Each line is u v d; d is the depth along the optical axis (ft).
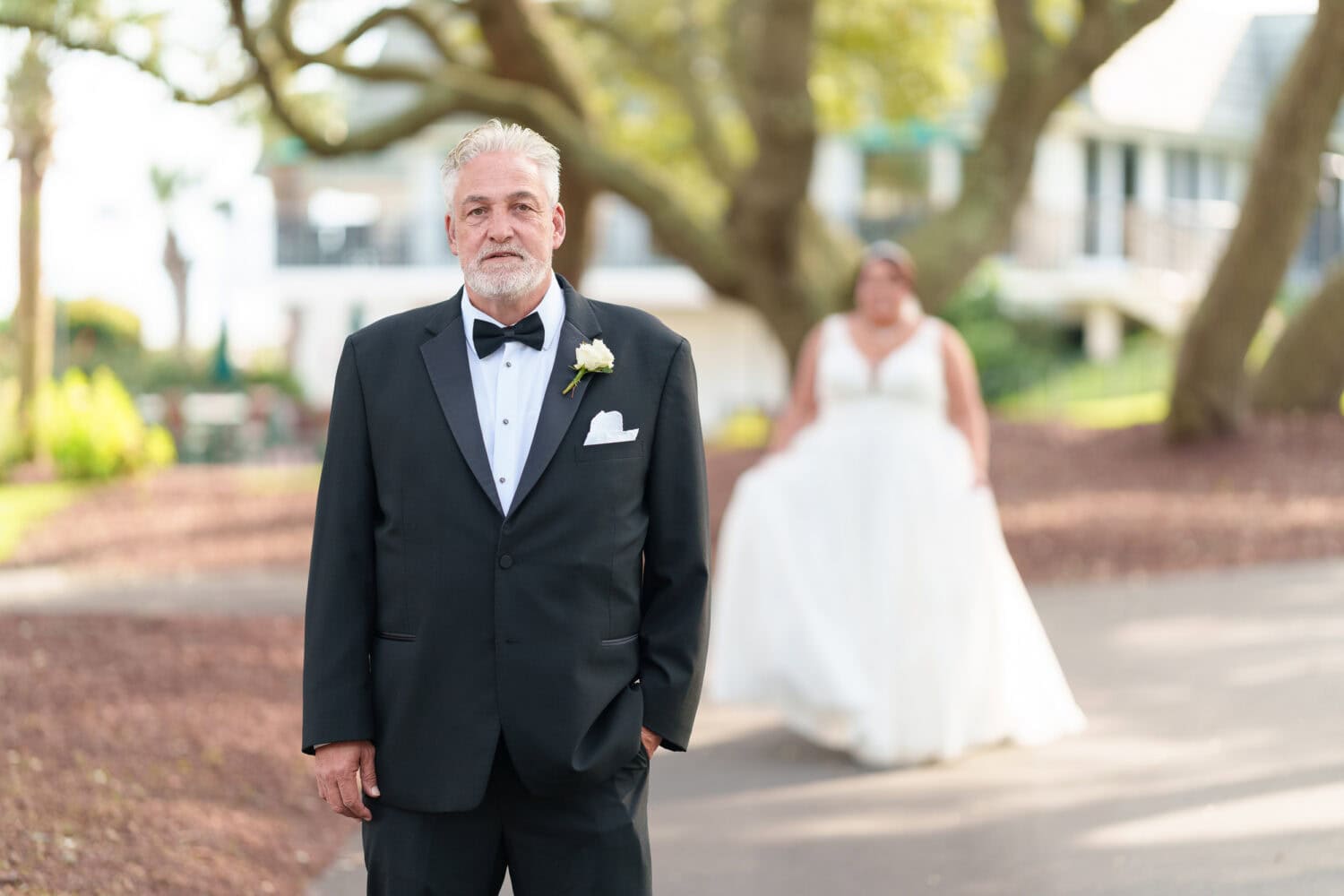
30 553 40.91
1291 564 34.47
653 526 10.07
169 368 103.55
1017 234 93.40
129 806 15.92
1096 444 51.19
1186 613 29.58
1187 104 104.27
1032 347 89.45
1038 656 20.79
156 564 39.09
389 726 9.71
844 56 52.80
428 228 103.76
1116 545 36.99
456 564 9.59
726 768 20.43
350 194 116.26
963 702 20.24
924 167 96.58
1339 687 23.18
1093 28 42.88
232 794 17.38
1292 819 16.84
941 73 53.57
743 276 45.14
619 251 99.96
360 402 9.89
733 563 21.52
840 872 15.88
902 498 20.47
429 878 9.68
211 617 27.58
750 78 42.57
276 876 15.38
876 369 21.15
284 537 43.50
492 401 9.87
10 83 50.19
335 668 9.68
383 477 9.78
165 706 20.12
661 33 52.60
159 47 37.37
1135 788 18.54
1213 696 23.06
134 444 59.21
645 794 10.11
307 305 111.65
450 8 45.37
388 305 105.50
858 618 20.63
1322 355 52.16
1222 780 18.61
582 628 9.62
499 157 9.77
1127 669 25.12
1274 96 43.73
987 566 20.53
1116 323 97.66
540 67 45.70
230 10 35.14
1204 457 47.11
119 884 13.88
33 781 15.96
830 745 21.49
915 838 16.98
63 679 20.52
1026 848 16.44
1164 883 15.03
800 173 42.73
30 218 58.70
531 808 9.74
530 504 9.61
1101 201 100.89
